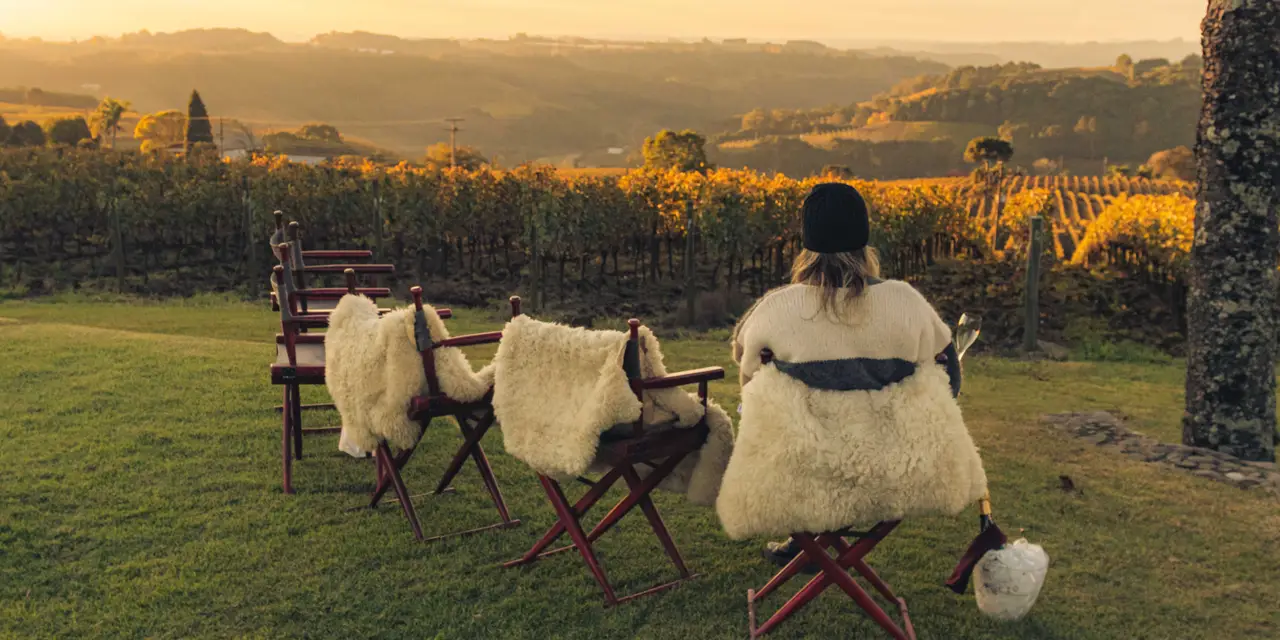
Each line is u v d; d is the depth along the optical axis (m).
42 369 7.54
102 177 19.94
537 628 3.46
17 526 4.24
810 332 3.04
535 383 3.61
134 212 18.33
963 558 3.50
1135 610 3.74
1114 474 5.55
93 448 5.43
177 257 19.34
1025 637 3.47
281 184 19.88
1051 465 5.73
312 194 19.58
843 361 3.03
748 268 20.34
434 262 20.02
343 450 5.37
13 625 3.39
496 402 3.69
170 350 8.56
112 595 3.63
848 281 3.04
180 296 16.72
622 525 4.46
